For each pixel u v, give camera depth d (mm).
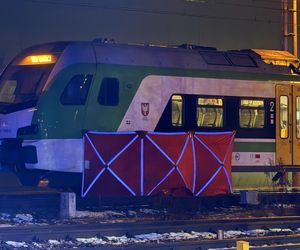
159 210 18562
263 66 21156
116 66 18500
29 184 18469
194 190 19016
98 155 17875
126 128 18547
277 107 21203
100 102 18250
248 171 20609
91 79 18156
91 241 13180
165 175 18500
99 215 17016
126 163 18078
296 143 21547
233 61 20703
